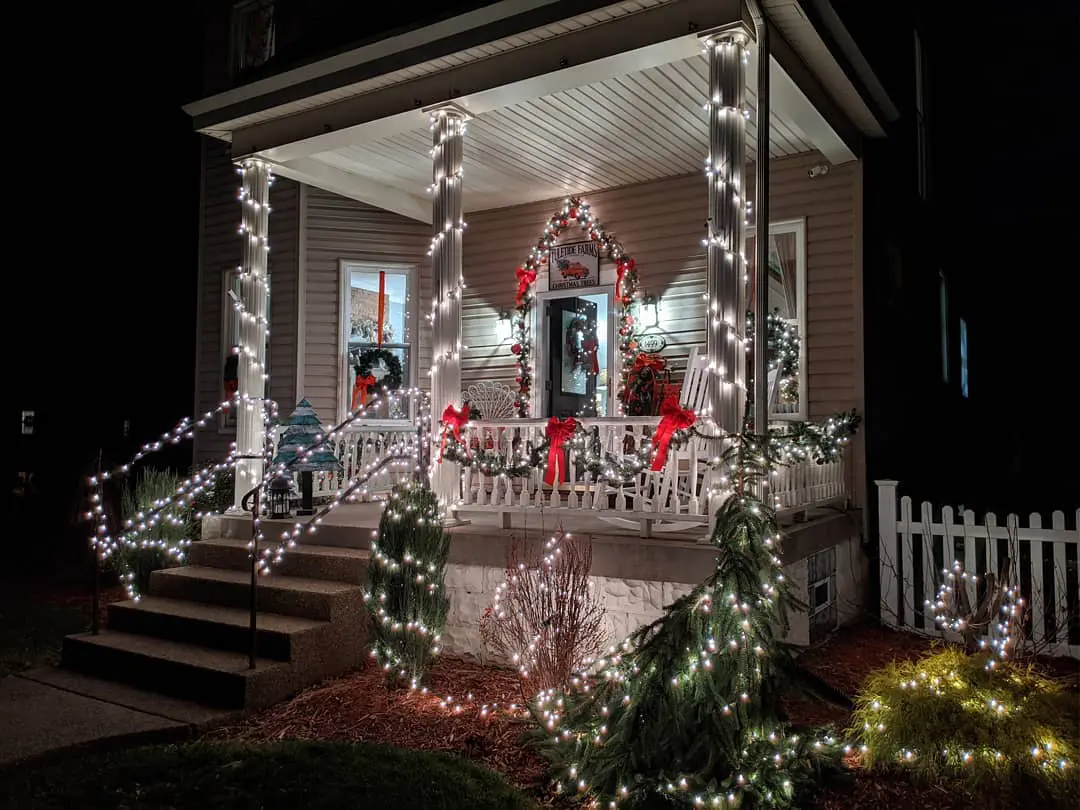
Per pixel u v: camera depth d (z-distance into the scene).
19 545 12.33
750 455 4.78
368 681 5.98
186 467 12.66
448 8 7.00
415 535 5.77
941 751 4.16
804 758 4.23
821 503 7.45
